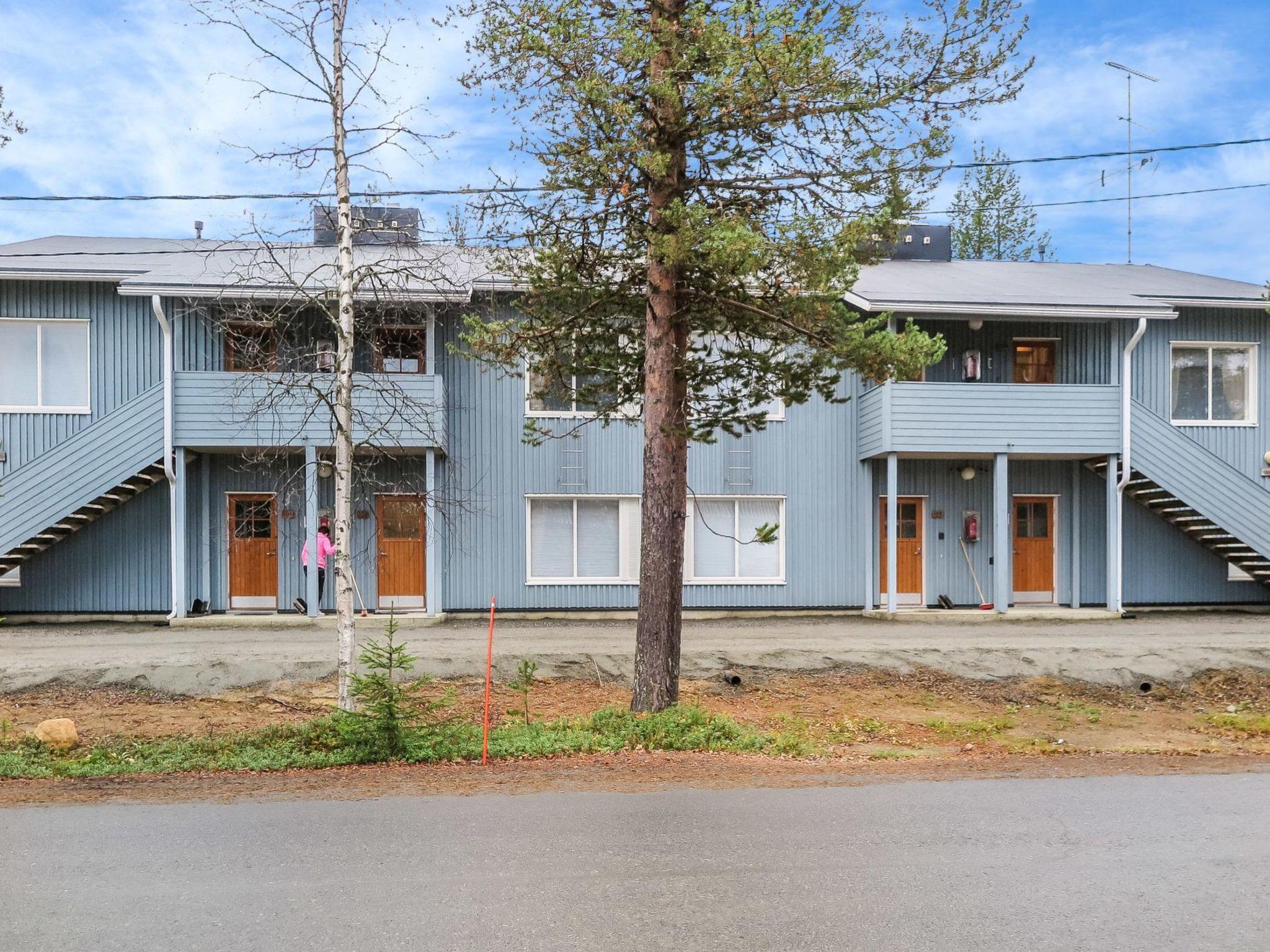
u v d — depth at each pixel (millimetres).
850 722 11875
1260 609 20422
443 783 8266
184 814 7133
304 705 12125
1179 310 20203
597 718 10750
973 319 18719
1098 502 20500
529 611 19125
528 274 11648
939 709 12789
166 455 17312
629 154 10109
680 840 6367
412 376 17688
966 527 20344
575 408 19281
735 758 9586
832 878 5598
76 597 18297
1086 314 18312
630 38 9406
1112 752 10562
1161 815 7133
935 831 6625
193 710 11883
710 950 4574
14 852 6133
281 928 4836
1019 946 4652
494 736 10211
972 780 8516
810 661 14430
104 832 6617
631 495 19359
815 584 19812
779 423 19688
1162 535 20484
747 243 9336
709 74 9555
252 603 18953
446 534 18969
